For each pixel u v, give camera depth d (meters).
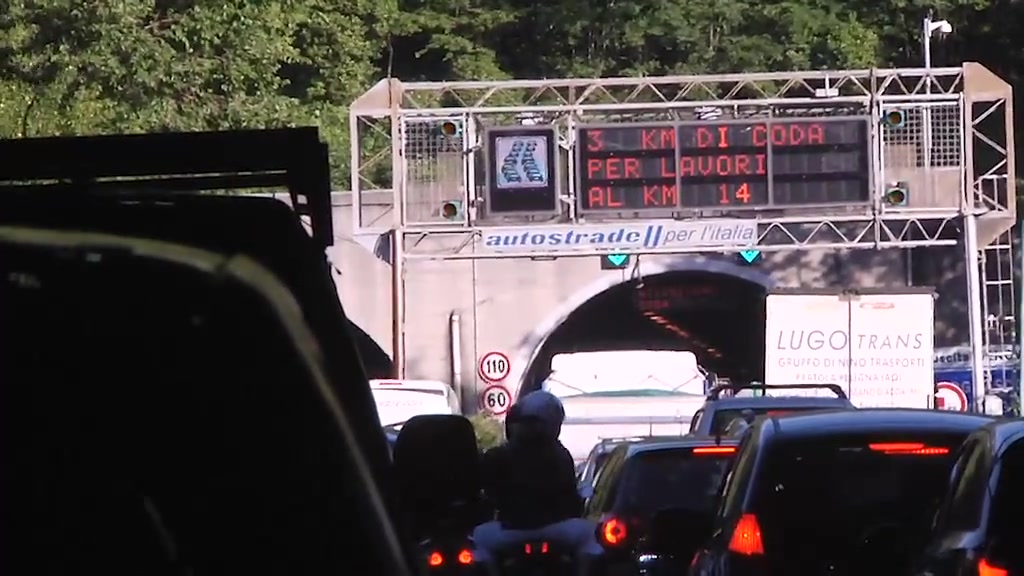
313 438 7.09
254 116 64.75
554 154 61.28
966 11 106.19
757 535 13.90
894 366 57.31
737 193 61.28
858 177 61.16
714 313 90.62
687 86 63.72
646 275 77.19
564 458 17.25
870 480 14.09
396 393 45.09
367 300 76.00
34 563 6.16
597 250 61.50
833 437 14.37
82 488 6.35
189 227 7.30
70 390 6.45
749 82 64.38
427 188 62.16
